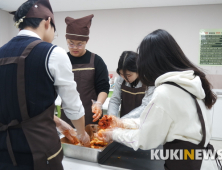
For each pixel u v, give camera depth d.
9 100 0.78
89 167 1.00
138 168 0.98
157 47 0.81
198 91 0.79
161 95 0.78
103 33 4.02
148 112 0.80
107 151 1.12
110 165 1.00
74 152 1.07
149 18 3.76
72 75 0.89
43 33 0.93
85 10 4.03
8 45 0.84
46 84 0.80
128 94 1.76
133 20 3.84
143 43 0.85
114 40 3.98
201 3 3.46
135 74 1.57
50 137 0.82
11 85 0.78
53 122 0.87
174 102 0.77
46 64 0.79
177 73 0.78
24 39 0.85
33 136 0.78
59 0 3.39
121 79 1.84
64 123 1.19
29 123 0.78
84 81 1.78
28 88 0.78
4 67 0.79
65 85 0.86
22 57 0.77
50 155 0.81
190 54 3.69
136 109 1.55
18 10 0.89
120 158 1.08
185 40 3.67
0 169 0.81
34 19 0.88
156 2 3.43
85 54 1.83
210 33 3.56
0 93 0.80
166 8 3.67
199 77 0.85
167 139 0.82
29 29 0.89
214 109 3.27
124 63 1.53
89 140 1.16
